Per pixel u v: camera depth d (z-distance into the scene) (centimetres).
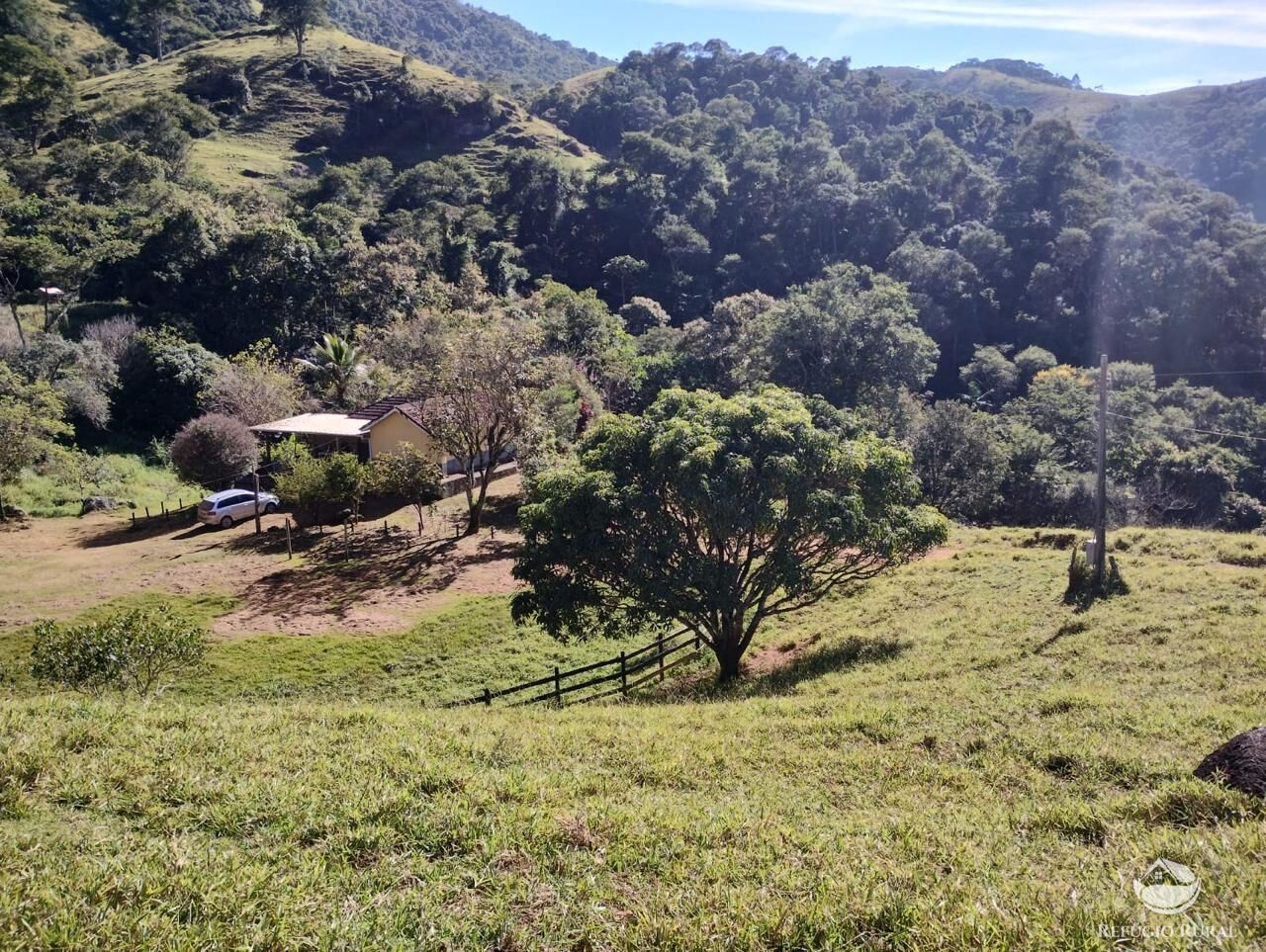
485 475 3522
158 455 4906
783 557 1678
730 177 10644
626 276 9069
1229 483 4678
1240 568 2003
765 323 5419
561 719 1135
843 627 2020
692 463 1595
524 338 3512
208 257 6462
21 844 563
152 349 5331
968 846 634
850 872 571
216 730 855
